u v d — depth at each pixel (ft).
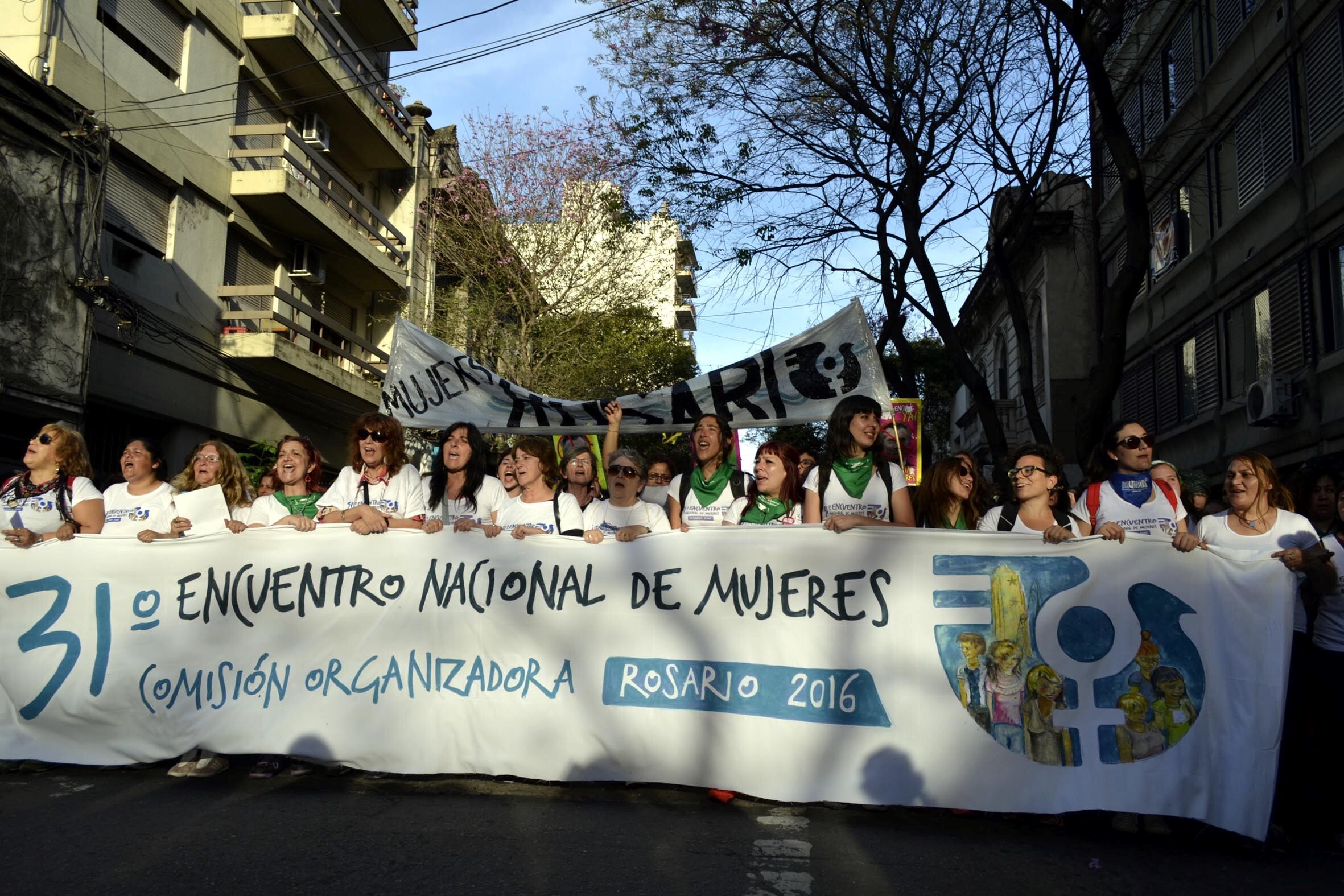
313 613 17.54
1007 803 15.20
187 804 15.11
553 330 70.85
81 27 43.16
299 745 16.87
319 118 62.90
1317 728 16.52
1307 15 42.24
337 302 67.46
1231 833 14.74
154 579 18.01
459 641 17.06
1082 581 15.83
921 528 17.17
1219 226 51.37
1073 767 15.21
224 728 17.13
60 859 12.46
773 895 11.68
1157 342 59.82
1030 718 15.47
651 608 16.76
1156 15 58.29
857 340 25.26
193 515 18.94
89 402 44.24
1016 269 75.51
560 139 73.05
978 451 84.74
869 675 15.96
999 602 15.94
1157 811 14.85
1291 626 14.85
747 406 26.08
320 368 57.31
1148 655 15.43
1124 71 61.77
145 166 47.24
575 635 16.83
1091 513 17.47
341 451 67.05
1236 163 49.55
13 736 17.61
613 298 73.41
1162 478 18.95
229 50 54.65
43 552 18.19
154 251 48.42
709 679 16.34
